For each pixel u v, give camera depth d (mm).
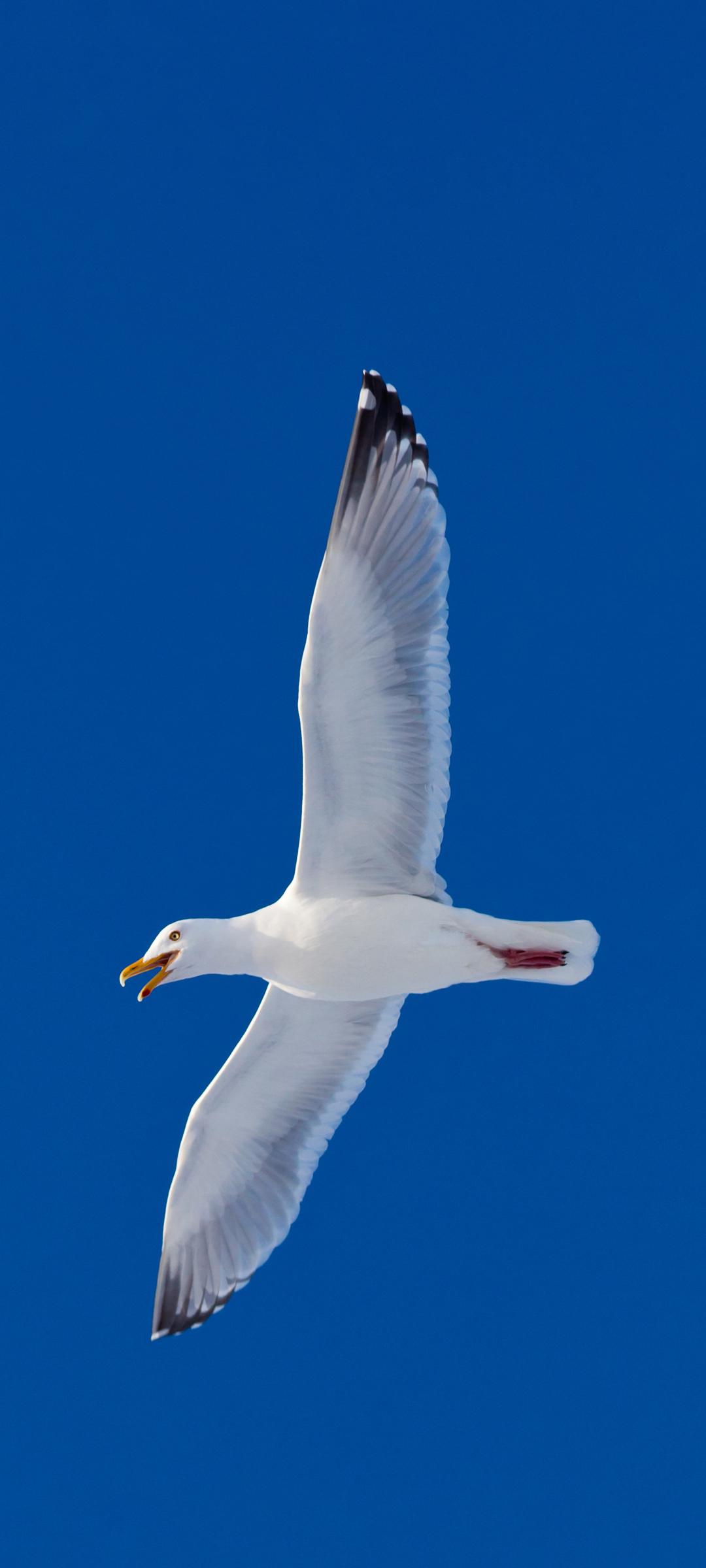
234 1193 15750
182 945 13711
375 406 12703
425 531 12812
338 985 13391
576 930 12961
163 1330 15773
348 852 13320
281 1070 15141
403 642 12812
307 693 12680
